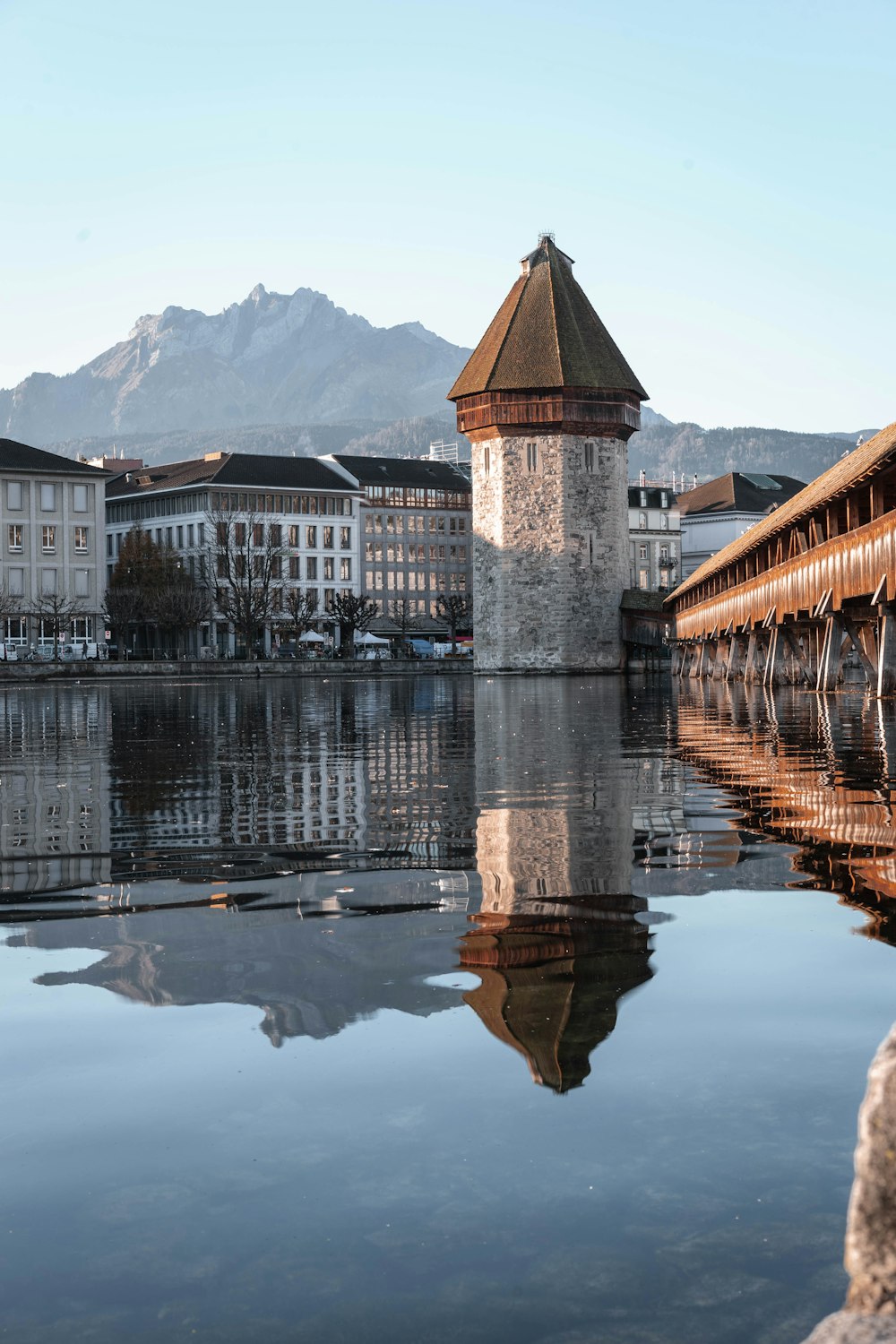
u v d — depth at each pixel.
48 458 104.81
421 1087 4.15
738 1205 3.29
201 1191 3.44
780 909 6.79
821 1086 4.07
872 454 28.94
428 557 128.25
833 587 33.66
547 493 84.38
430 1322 2.80
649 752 18.45
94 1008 5.15
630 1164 3.54
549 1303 2.87
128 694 55.75
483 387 84.12
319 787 14.34
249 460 118.94
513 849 9.20
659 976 5.42
